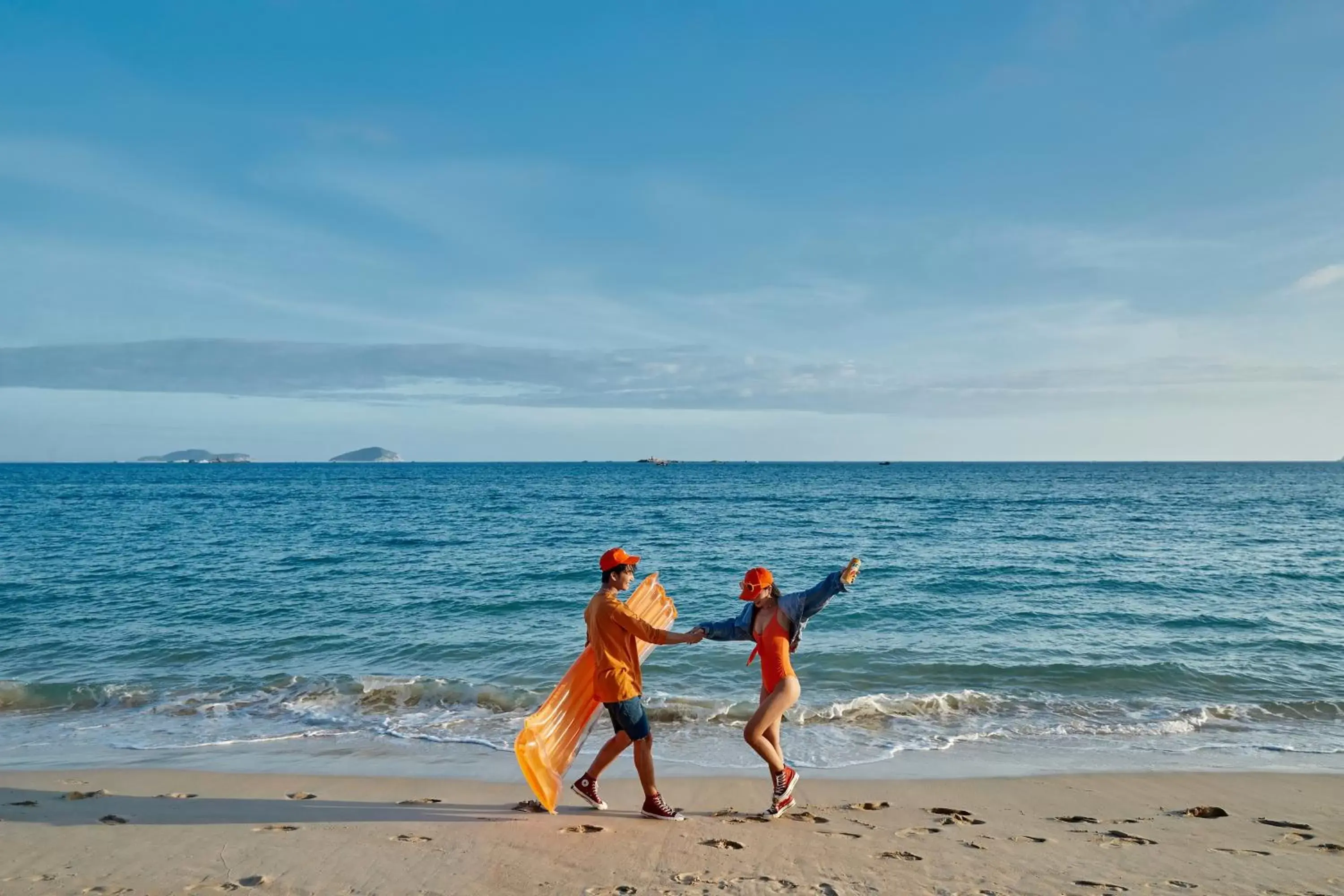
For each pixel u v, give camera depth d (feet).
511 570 61.41
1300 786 20.56
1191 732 25.91
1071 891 13.82
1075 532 92.84
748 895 13.55
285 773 21.29
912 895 13.57
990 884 14.10
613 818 17.81
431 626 41.65
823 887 13.87
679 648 36.04
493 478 346.33
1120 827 17.46
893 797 19.65
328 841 16.10
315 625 41.93
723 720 26.53
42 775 20.95
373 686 30.35
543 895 13.58
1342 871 14.87
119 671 33.24
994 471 487.20
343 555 70.49
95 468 627.87
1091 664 33.94
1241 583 55.47
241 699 29.19
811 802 19.24
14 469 598.34
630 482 293.23
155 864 14.88
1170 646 37.47
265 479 322.55
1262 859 15.47
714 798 19.51
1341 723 26.96
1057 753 23.68
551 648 36.96
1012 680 32.01
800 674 32.63
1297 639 38.63
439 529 97.45
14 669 33.63
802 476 362.33
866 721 26.94
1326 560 67.41
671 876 14.35
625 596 21.54
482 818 17.76
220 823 17.21
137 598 49.19
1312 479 322.34
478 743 24.30
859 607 46.62
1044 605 47.26
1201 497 179.22
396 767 21.93
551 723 18.45
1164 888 13.97
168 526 99.76
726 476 366.02
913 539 85.71
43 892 13.60
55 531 92.12
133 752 23.45
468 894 13.60
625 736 18.03
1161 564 64.39
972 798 19.53
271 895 13.60
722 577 58.75
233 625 41.81
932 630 40.68
